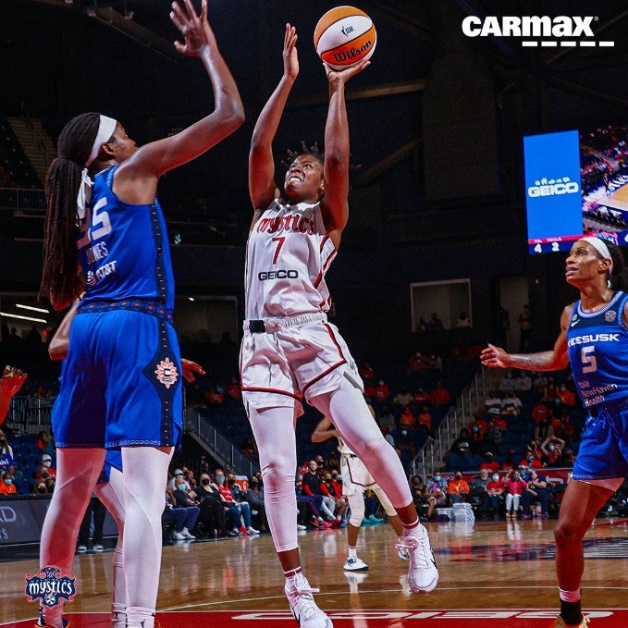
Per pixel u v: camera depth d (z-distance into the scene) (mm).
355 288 32094
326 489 21781
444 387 30016
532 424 27219
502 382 29281
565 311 5367
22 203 26516
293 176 5070
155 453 3725
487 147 28734
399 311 32344
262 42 30375
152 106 30234
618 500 22297
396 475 4691
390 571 9750
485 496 23812
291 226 4906
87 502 4176
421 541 4754
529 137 27031
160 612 6730
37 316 28281
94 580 9719
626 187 25953
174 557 13258
